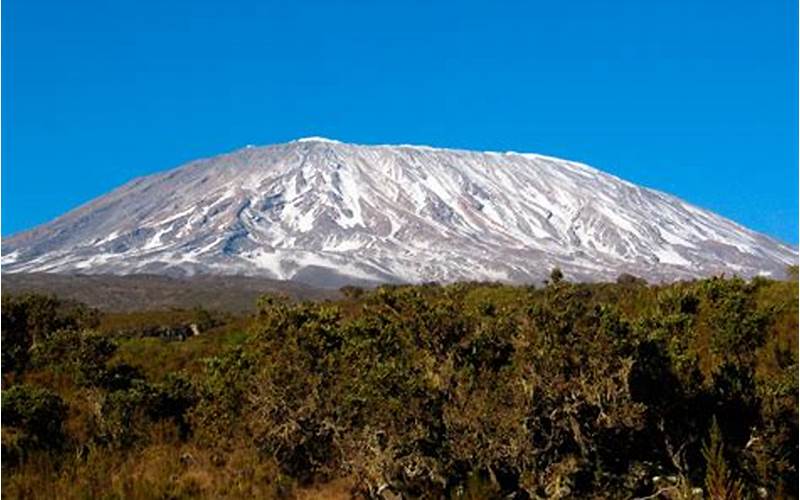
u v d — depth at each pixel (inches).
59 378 817.5
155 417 703.7
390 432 538.0
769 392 588.4
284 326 624.4
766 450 554.3
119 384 781.9
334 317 641.6
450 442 531.5
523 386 526.6
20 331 922.1
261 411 612.7
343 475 582.2
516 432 519.8
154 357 984.3
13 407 642.2
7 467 585.3
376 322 608.1
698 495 510.9
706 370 700.7
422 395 538.3
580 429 534.0
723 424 597.0
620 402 526.0
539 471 523.5
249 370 642.2
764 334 734.5
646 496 533.3
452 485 538.3
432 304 591.2
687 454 570.6
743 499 519.5
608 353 526.0
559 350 524.4
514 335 556.1
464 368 544.1
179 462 613.0
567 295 547.5
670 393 581.9
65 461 603.2
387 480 539.2
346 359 595.5
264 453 619.5
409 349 573.3
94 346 800.9
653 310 807.7
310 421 602.5
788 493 537.0
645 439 566.6
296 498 566.6
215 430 639.1
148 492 546.6
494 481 522.9
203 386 701.9
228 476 592.4
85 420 689.6
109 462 605.0
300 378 602.9
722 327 724.0
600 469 532.4
